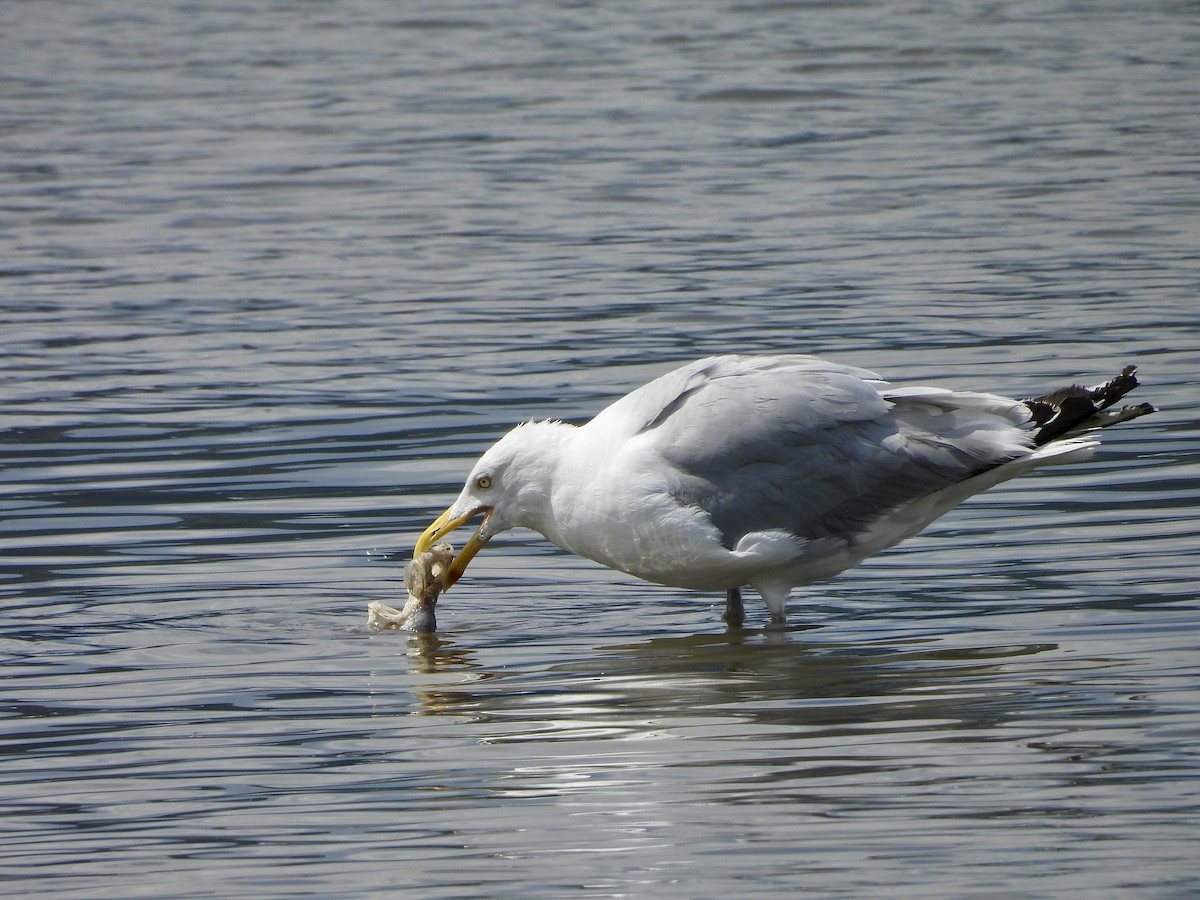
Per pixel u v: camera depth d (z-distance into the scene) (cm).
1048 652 1089
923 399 1208
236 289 2267
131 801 904
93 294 2248
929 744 934
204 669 1125
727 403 1204
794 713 998
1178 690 1001
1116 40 4200
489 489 1259
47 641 1185
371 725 1011
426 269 2361
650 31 4416
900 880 776
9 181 2948
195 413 1752
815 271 2294
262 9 4891
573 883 789
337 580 1316
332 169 3019
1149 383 1734
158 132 3359
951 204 2681
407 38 4419
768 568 1197
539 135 3297
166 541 1401
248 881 804
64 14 4866
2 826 877
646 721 997
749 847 816
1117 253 2338
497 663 1132
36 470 1584
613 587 1312
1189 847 797
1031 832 818
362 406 1762
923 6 4703
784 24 4478
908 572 1290
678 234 2541
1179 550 1284
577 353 1934
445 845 835
